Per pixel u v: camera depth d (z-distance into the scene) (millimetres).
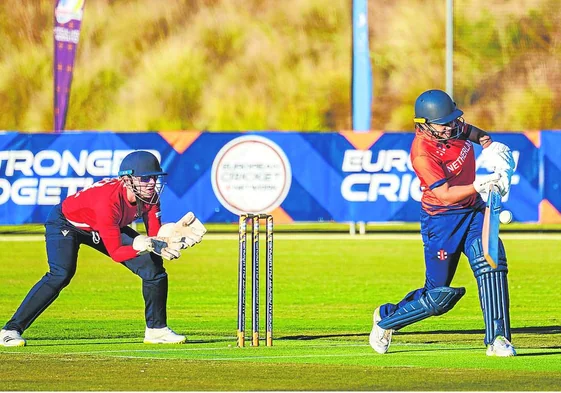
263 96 113000
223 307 35906
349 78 112875
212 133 55062
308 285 41469
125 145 55094
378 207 55219
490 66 112000
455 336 28922
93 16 113625
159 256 26844
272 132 55031
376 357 24094
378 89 113062
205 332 30000
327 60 113438
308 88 112875
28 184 54906
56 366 22875
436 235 23516
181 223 24719
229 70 113500
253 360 23625
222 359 23781
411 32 113438
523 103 111438
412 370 22125
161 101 112312
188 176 54938
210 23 114375
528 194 54750
